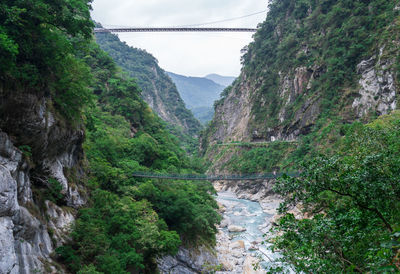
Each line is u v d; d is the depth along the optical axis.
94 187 25.02
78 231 18.33
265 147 77.56
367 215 7.22
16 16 13.34
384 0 59.59
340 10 67.81
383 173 7.04
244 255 33.59
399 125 11.48
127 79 68.44
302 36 81.69
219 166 89.94
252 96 96.88
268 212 53.94
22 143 15.58
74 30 16.98
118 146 38.53
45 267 13.82
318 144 57.84
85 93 20.06
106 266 16.78
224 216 50.72
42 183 17.58
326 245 6.99
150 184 31.75
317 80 69.88
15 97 14.35
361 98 56.59
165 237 24.95
